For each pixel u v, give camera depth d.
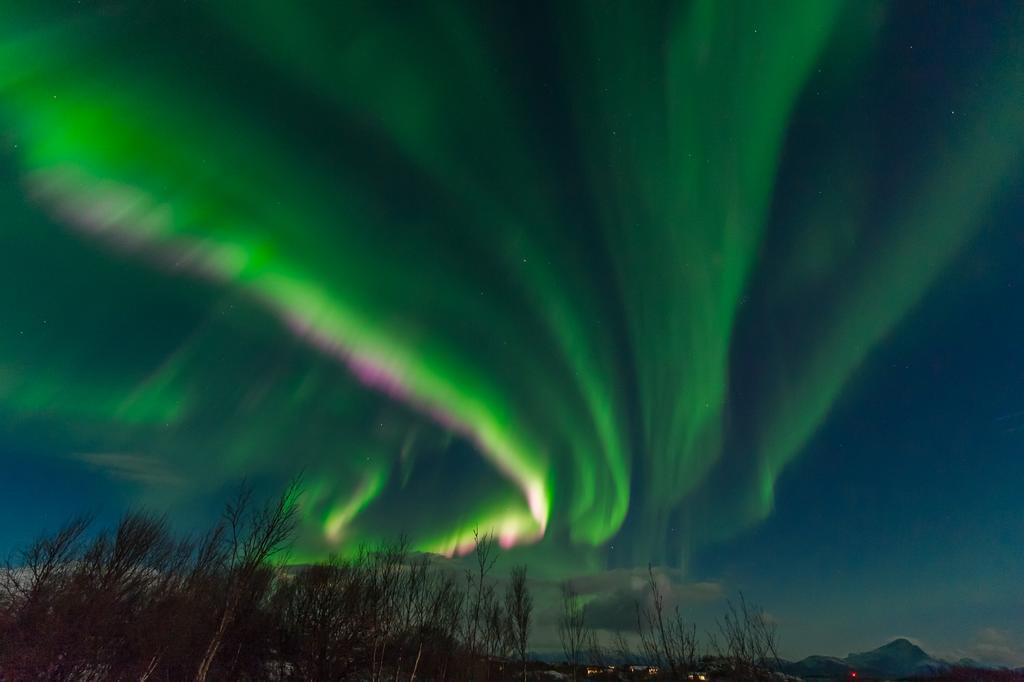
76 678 22.64
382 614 33.94
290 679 29.48
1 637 21.77
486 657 38.28
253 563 23.08
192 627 26.72
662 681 30.27
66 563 26.22
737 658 29.23
